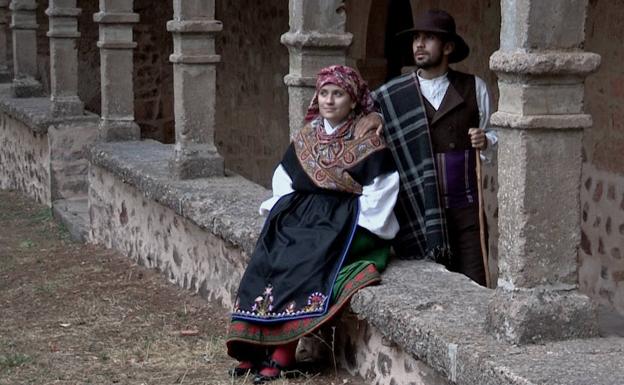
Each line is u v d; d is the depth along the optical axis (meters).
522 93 4.12
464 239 5.69
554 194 4.21
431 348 4.38
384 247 5.50
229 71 14.84
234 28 14.66
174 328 6.83
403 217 5.63
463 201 5.68
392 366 5.05
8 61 15.91
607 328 7.28
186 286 7.75
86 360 6.24
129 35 9.88
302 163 5.61
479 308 4.71
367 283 5.11
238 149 14.84
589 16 7.90
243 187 7.66
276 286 5.37
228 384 5.64
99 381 5.84
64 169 11.59
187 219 7.44
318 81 5.49
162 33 16.14
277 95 13.93
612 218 7.77
